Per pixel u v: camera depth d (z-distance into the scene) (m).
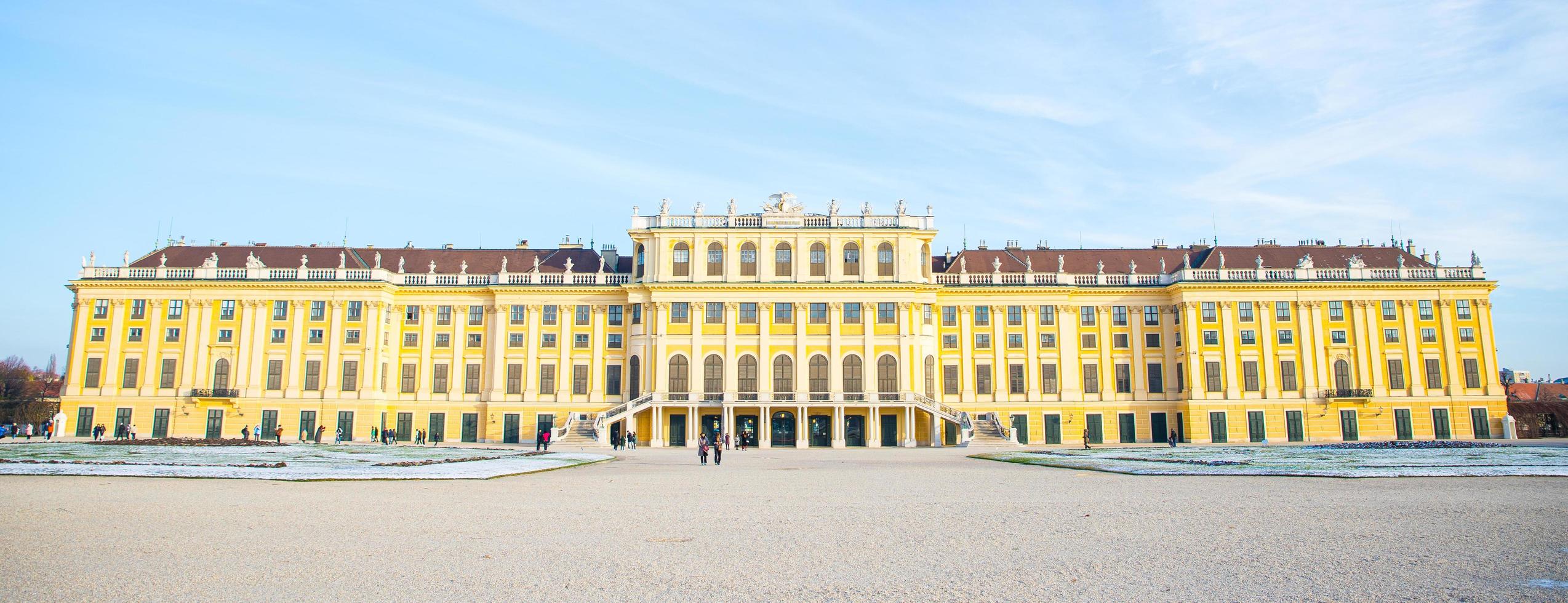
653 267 96.69
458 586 15.55
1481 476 36.94
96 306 95.94
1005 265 104.12
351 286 95.38
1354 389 94.50
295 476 37.16
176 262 99.81
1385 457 52.09
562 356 98.12
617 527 22.73
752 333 95.00
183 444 70.94
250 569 16.77
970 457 66.31
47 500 27.11
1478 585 15.29
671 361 94.50
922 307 96.44
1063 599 14.66
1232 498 29.42
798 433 92.62
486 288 98.88
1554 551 18.38
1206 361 95.81
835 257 96.44
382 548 19.08
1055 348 98.81
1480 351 95.00
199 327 95.50
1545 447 63.22
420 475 39.19
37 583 15.43
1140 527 22.50
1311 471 40.50
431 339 99.19
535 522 23.59
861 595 14.98
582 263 104.38
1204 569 16.91
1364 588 15.19
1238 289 96.25
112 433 93.69
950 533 21.67
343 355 95.06
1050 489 34.38
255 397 94.06
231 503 27.08
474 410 98.12
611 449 84.31
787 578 16.31
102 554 18.12
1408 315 95.69
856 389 94.12
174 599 14.45
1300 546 19.30
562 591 15.20
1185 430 95.94
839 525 23.09
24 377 147.00
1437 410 94.44
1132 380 98.44
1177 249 107.31
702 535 21.27
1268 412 94.88
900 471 47.31
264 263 100.88
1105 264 105.06
